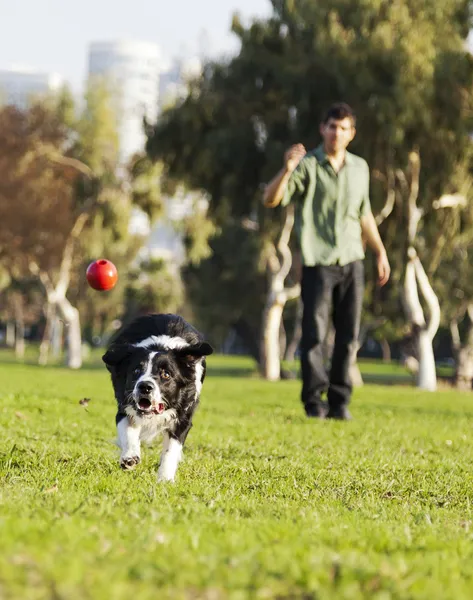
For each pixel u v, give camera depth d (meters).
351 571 3.86
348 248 12.49
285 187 12.31
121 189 44.94
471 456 9.90
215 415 12.91
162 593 3.44
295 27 34.06
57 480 6.78
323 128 12.46
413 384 44.34
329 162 12.41
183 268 64.94
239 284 61.72
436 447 10.62
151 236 59.38
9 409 11.84
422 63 28.42
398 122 28.50
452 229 32.25
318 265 12.50
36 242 46.53
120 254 58.16
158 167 41.09
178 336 7.67
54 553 3.79
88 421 11.30
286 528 4.87
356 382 41.34
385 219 31.91
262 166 34.19
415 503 6.88
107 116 45.78
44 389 16.03
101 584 3.42
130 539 4.37
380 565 4.05
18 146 45.59
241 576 3.68
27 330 116.44
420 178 30.89
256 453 9.18
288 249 40.16
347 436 11.05
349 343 12.78
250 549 4.12
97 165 45.50
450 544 4.86
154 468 7.89
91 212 45.56
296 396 18.20
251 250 56.12
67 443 9.26
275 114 34.03
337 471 8.13
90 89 46.06
